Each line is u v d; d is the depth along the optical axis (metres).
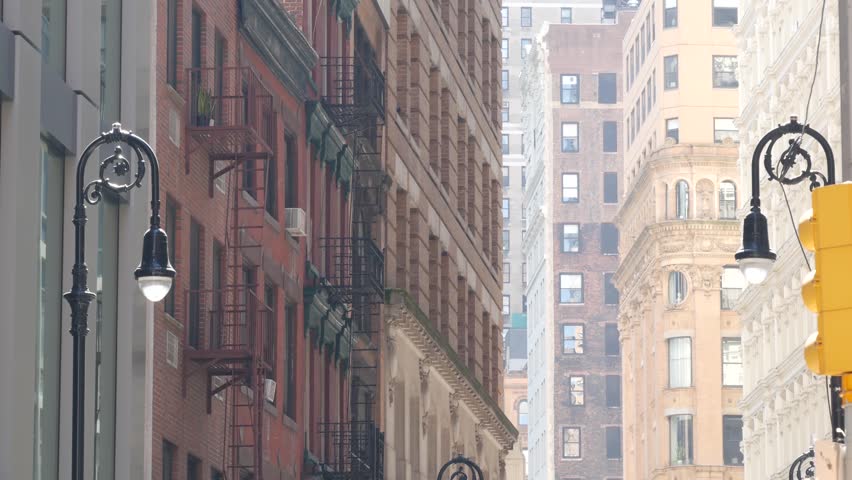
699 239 153.75
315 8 59.72
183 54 44.38
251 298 47.91
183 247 43.84
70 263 34.72
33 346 31.88
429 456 77.44
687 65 158.75
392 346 69.44
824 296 17.69
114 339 39.00
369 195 68.50
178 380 43.28
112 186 27.59
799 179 28.53
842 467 18.00
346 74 61.19
